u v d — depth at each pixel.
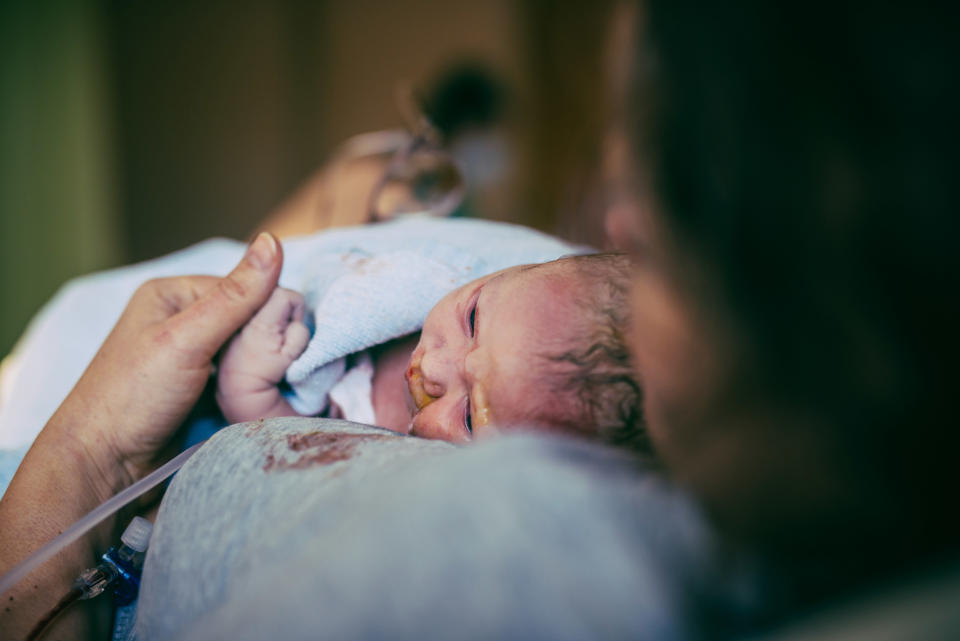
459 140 2.16
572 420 0.59
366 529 0.39
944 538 0.39
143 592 0.56
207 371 0.76
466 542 0.37
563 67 3.14
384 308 0.80
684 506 0.41
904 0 0.37
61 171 2.91
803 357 0.39
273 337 0.78
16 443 0.94
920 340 0.38
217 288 0.76
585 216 1.15
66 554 0.67
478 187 2.17
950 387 0.38
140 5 3.12
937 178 0.37
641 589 0.37
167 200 3.29
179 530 0.55
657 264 0.43
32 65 2.81
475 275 0.85
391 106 3.59
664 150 0.41
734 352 0.40
